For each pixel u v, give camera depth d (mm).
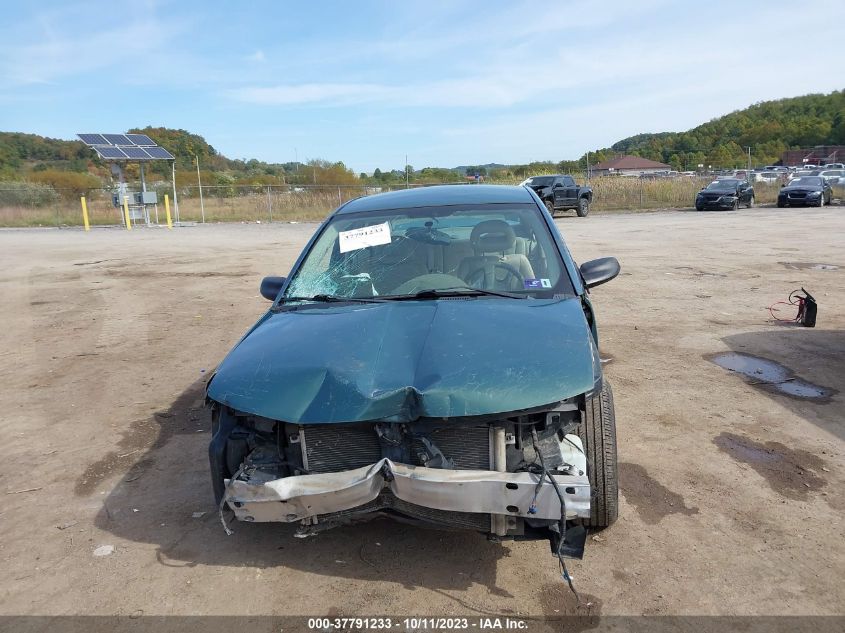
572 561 3047
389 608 2768
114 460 4422
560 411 2727
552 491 2531
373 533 3350
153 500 3836
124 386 6004
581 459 2824
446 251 3959
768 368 5809
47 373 6500
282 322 3469
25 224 30969
